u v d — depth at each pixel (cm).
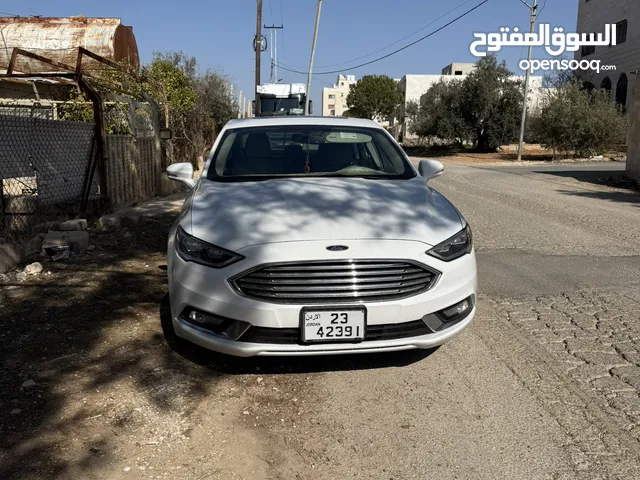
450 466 283
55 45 1257
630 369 384
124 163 1020
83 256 658
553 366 390
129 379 367
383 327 342
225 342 344
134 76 1130
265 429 315
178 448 296
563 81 3872
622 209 1072
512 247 739
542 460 286
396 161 503
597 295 540
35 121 754
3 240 634
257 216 373
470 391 356
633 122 1617
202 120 1995
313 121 553
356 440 305
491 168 2325
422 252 350
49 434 304
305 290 336
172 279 370
